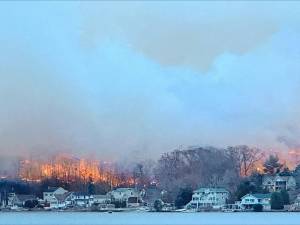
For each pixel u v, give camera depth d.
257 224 146.75
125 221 168.75
